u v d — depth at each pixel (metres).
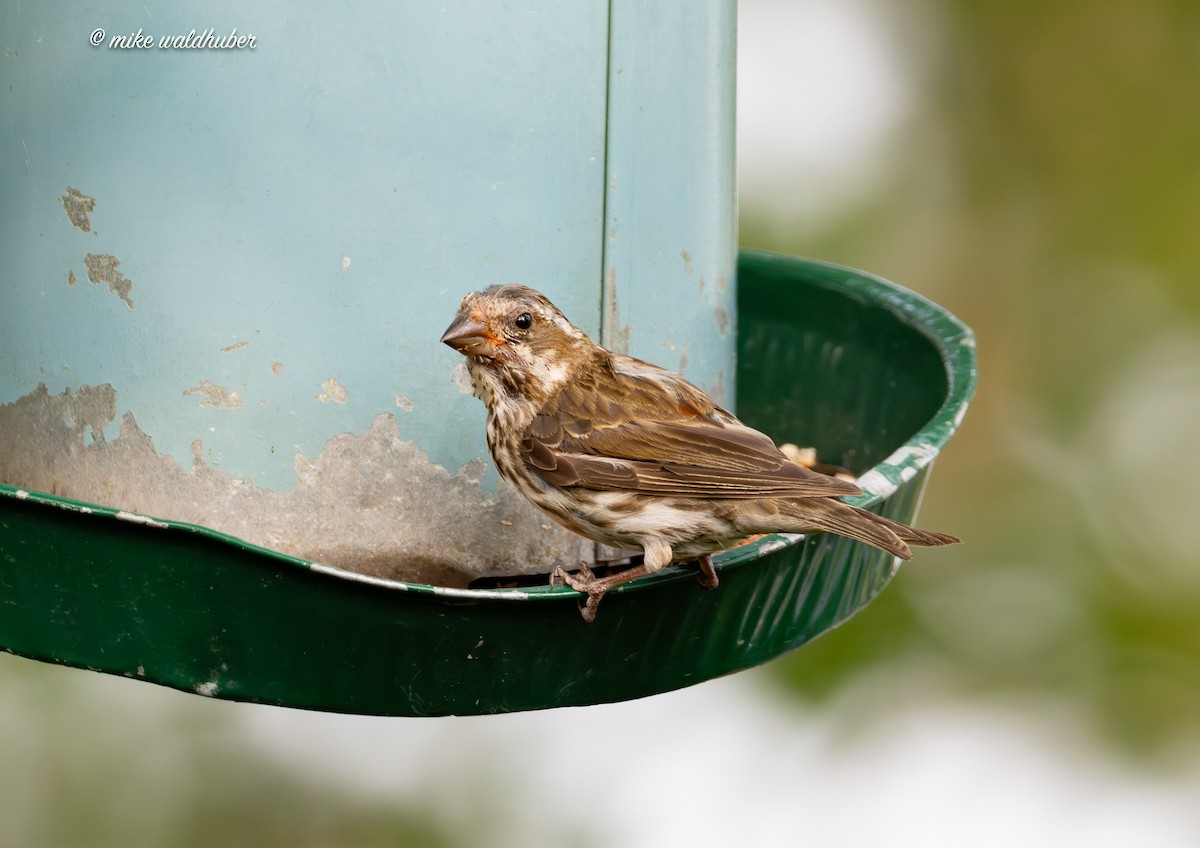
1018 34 17.06
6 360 10.20
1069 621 15.26
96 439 9.99
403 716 9.02
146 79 9.61
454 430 10.09
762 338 13.61
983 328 16.97
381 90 9.68
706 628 9.64
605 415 9.97
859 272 13.51
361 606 8.59
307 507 9.94
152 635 8.71
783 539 9.68
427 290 9.91
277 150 9.64
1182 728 14.72
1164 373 16.70
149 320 9.80
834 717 14.58
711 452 9.84
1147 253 16.91
